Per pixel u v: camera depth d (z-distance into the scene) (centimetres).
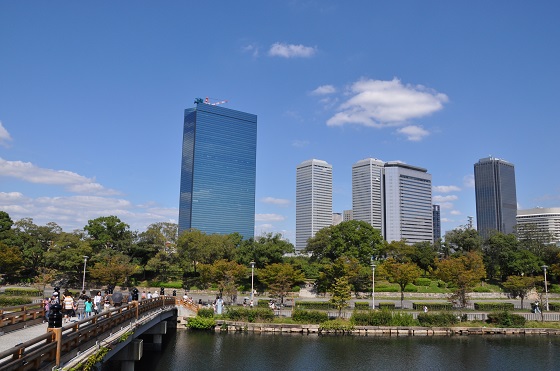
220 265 8750
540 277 8819
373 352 5494
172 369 4566
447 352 5566
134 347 3672
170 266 10156
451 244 12769
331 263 9288
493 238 11531
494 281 11094
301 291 9706
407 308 8025
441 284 10394
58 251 9544
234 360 4966
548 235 13312
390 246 12344
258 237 11094
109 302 4422
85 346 2525
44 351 1953
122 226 10738
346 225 11356
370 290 9694
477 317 7219
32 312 3378
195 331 6550
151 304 4797
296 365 4847
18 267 9444
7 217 10688
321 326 6481
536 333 6744
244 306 7656
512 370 4831
